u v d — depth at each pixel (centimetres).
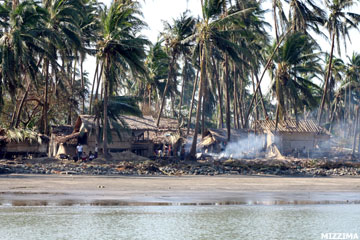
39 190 5447
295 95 13312
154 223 3722
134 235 3319
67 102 15012
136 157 10619
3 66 10112
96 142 11019
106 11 12000
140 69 10788
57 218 3809
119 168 8750
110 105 11269
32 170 7869
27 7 10412
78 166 8844
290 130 13100
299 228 3678
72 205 4434
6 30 11338
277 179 7988
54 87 15062
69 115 15500
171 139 12394
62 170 8212
